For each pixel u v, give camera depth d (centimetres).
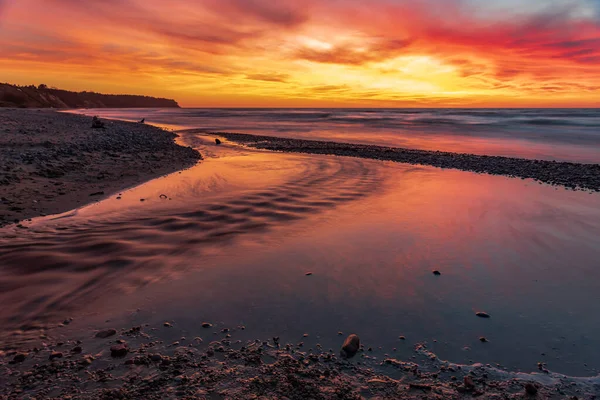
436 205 761
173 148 1686
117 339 293
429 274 434
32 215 625
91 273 413
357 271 439
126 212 664
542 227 613
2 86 12144
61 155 1214
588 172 1213
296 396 236
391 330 320
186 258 467
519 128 3397
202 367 263
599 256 490
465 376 261
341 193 857
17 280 388
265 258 474
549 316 345
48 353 271
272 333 311
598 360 282
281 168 1212
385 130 3366
